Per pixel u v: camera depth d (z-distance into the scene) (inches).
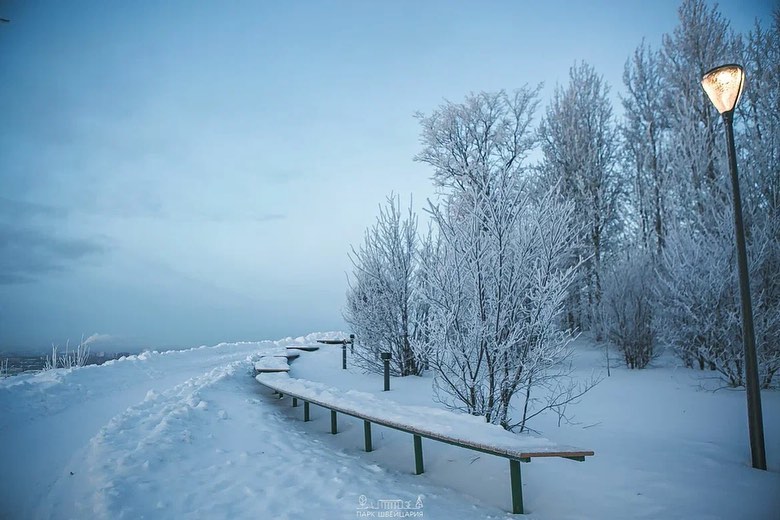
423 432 167.3
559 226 220.5
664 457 181.5
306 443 220.7
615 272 487.2
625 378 377.1
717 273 333.7
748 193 355.6
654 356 454.3
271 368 391.2
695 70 616.7
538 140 852.6
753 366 178.2
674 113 633.6
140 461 168.1
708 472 164.4
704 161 444.5
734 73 183.8
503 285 214.5
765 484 153.9
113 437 196.4
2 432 228.5
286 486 156.6
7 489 160.4
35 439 219.5
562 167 831.7
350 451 213.0
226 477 163.6
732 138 188.4
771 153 364.5
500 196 223.1
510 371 214.2
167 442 191.6
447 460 189.8
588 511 137.3
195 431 215.8
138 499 139.4
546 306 211.9
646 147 765.9
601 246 793.6
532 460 184.1
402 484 164.7
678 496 143.6
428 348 232.2
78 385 343.0
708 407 269.1
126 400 319.6
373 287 419.8
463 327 219.5
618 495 146.4
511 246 217.6
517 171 252.1
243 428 237.6
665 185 526.6
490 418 208.1
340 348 700.0
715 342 336.5
